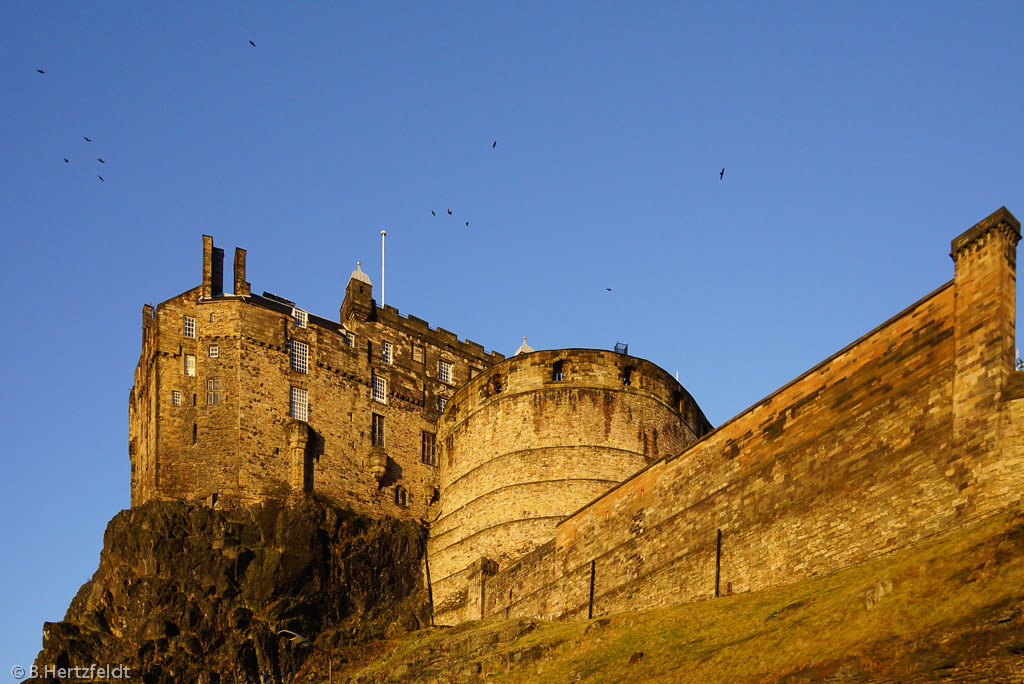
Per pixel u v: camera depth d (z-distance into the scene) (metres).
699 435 109.75
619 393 102.75
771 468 70.88
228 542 98.00
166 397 103.31
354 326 114.69
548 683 68.62
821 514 66.06
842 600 57.22
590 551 84.88
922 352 63.03
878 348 65.88
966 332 60.69
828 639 53.97
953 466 59.06
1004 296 59.78
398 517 108.81
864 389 66.00
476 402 107.69
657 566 77.62
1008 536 51.94
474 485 104.38
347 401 110.62
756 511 70.94
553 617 86.50
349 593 101.12
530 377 103.94
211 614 94.25
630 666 64.56
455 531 104.50
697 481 76.56
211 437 102.81
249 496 101.19
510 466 101.62
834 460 66.50
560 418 101.56
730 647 59.72
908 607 52.22
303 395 108.00
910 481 61.16
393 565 104.75
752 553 70.19
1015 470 56.09
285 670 92.50
